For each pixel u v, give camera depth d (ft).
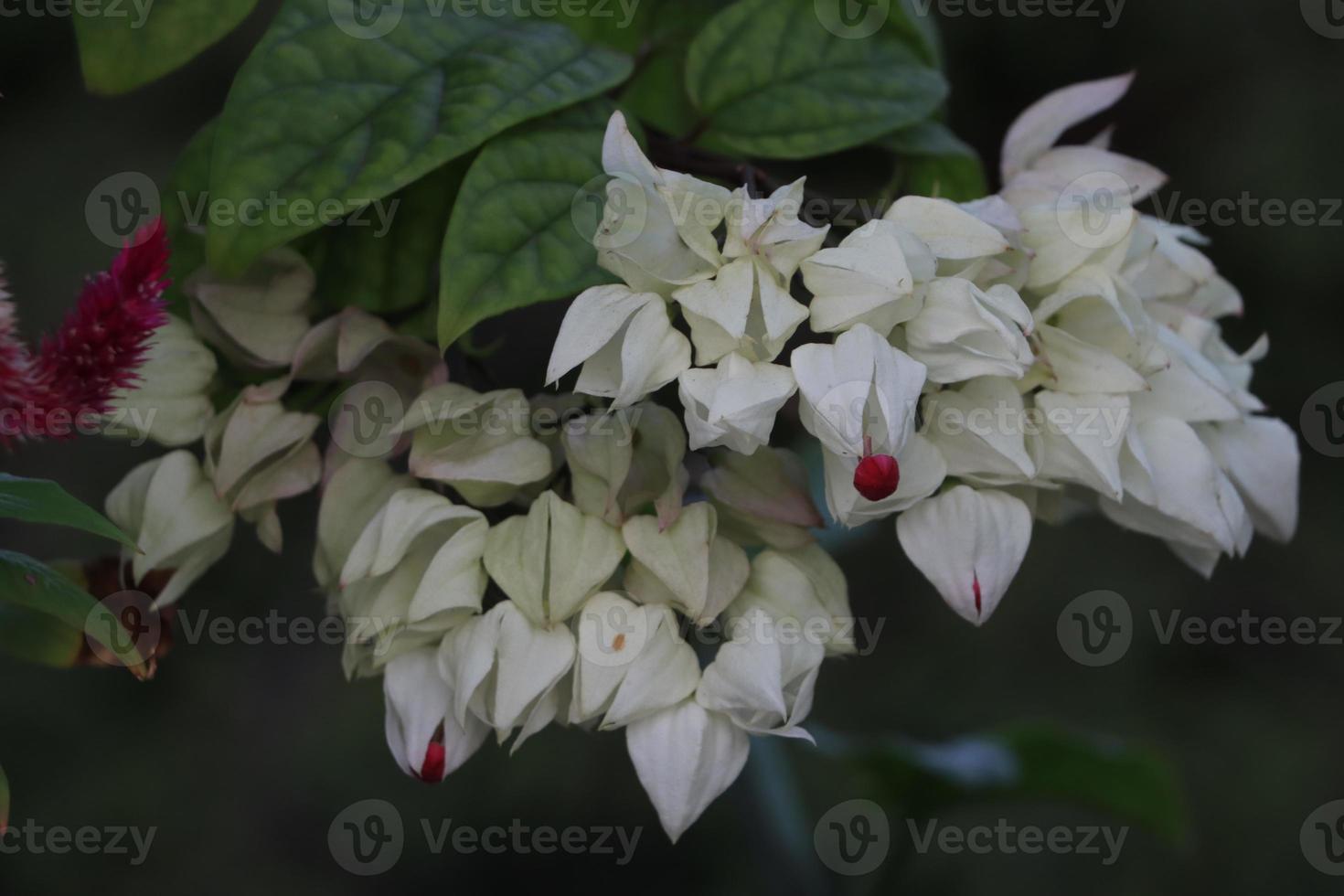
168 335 1.93
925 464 1.86
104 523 1.78
